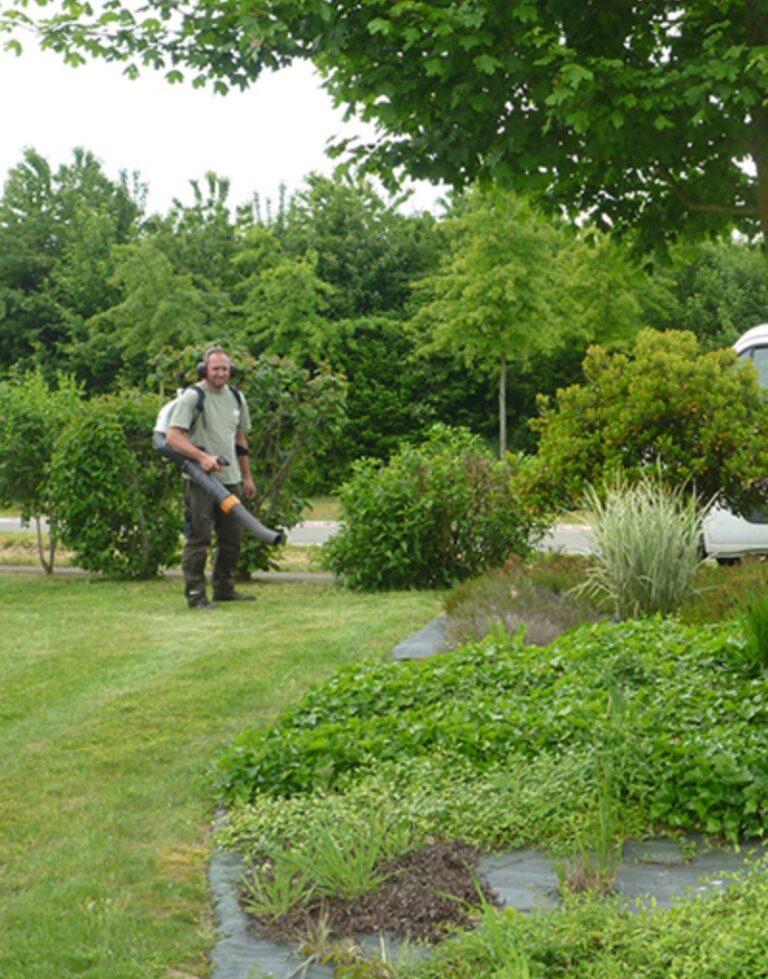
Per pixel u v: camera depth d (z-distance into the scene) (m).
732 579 9.24
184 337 34.91
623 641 7.29
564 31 7.75
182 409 11.38
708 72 6.86
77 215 45.00
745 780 4.91
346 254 38.38
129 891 4.41
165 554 14.48
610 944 3.55
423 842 4.80
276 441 13.94
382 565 12.87
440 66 6.94
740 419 10.90
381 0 6.95
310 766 5.57
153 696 7.44
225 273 40.66
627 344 32.50
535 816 4.90
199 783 5.63
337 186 39.66
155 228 45.97
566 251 32.75
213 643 9.30
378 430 35.25
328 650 8.78
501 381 30.55
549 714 5.85
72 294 41.75
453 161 7.73
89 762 6.09
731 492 11.00
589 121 7.11
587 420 11.16
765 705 5.80
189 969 3.80
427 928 3.97
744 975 3.26
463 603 9.64
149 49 7.70
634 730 5.42
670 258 8.95
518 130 7.47
